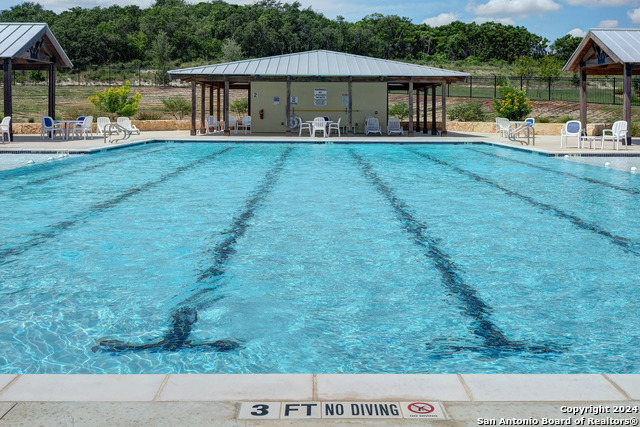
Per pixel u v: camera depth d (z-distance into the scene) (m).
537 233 6.98
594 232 7.04
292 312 4.41
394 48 129.12
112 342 3.84
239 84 28.70
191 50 93.62
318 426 2.33
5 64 18.39
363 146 19.42
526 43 131.25
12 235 6.82
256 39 104.38
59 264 5.65
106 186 10.52
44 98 43.53
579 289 4.95
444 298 4.73
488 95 45.56
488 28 131.12
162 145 19.31
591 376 2.80
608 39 18.12
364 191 10.06
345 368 3.46
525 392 2.63
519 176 12.05
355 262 5.75
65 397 2.57
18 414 2.41
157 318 4.28
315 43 110.31
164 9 113.88
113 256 5.94
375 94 25.55
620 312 4.41
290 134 22.39
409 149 18.41
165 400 2.55
